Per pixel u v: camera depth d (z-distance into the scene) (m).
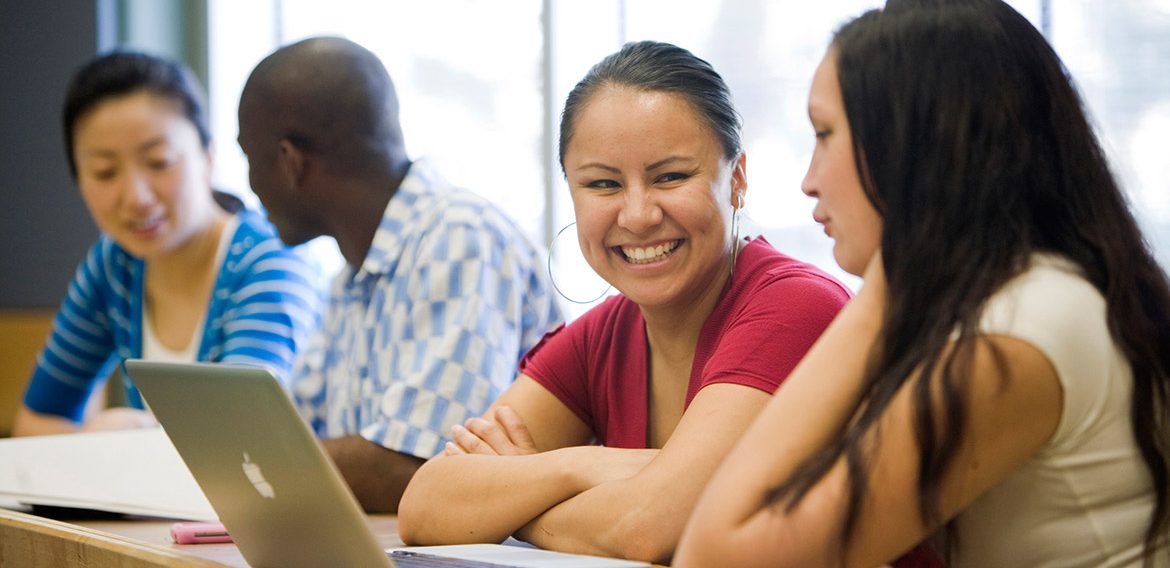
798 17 3.60
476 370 2.40
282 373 3.07
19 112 5.31
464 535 1.73
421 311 2.46
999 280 1.22
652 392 1.93
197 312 3.29
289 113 2.54
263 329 3.08
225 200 3.40
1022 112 1.27
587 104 1.79
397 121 2.63
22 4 5.30
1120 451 1.25
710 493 1.27
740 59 3.73
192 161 3.26
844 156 1.34
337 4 5.01
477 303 2.44
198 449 1.48
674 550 1.56
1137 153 2.98
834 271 3.51
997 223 1.25
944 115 1.26
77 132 3.23
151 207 3.20
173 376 1.42
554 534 1.65
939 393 1.17
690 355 1.87
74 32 5.22
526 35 4.34
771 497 1.23
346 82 2.54
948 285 1.24
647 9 3.99
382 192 2.59
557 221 4.22
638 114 1.75
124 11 5.29
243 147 2.62
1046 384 1.19
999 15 1.29
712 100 1.78
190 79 3.32
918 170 1.27
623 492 1.59
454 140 4.57
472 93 4.52
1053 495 1.26
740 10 3.73
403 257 2.53
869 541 1.20
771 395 1.65
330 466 1.29
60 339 3.49
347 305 2.65
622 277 1.82
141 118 3.19
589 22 4.19
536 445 2.00
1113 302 1.25
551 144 4.24
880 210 1.32
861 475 1.18
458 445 1.91
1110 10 3.03
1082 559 1.27
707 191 1.77
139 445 2.46
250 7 5.35
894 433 1.19
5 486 2.14
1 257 5.36
